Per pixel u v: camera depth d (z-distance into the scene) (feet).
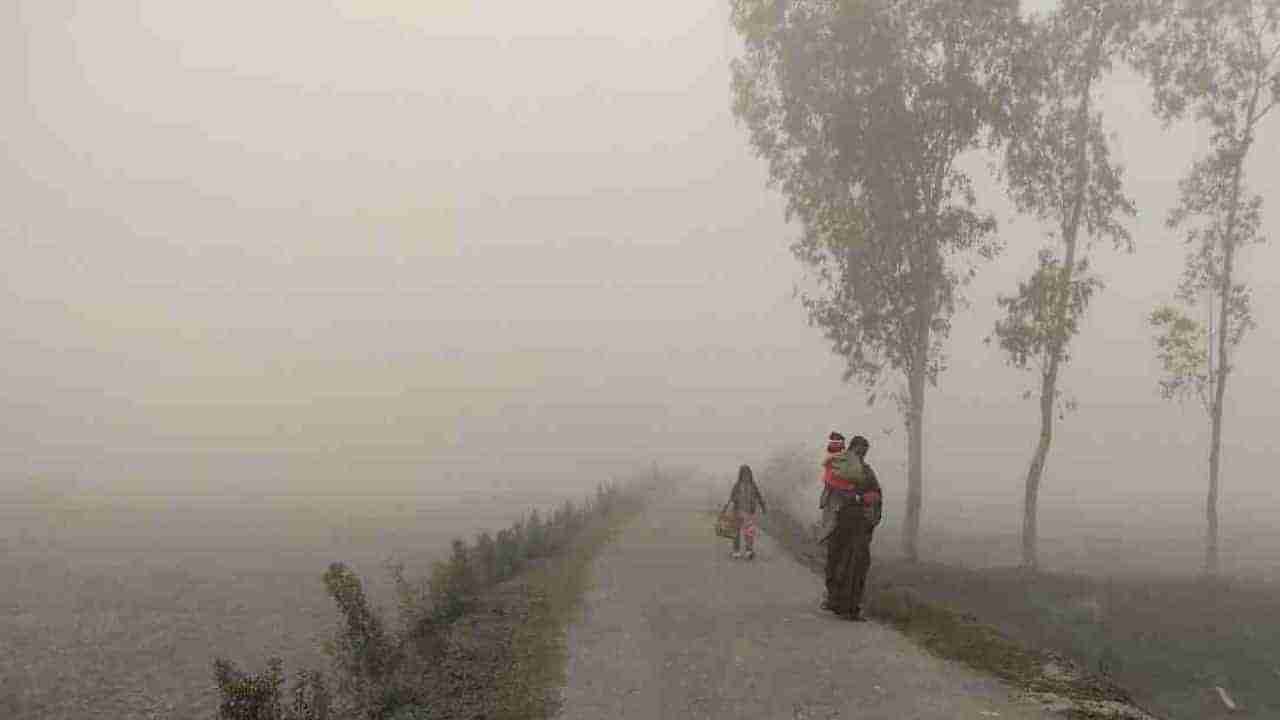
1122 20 79.82
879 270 81.92
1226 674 37.19
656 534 76.23
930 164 80.84
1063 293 78.64
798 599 42.57
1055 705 24.21
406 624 36.78
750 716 23.79
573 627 36.06
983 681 26.96
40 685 39.14
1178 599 59.26
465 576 44.37
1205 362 77.61
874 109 79.77
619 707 24.95
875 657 30.07
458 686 27.71
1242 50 80.28
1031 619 45.24
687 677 27.99
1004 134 81.05
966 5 79.00
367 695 27.35
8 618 54.85
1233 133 80.84
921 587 54.75
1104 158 82.07
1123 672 35.14
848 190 84.17
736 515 59.31
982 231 82.53
